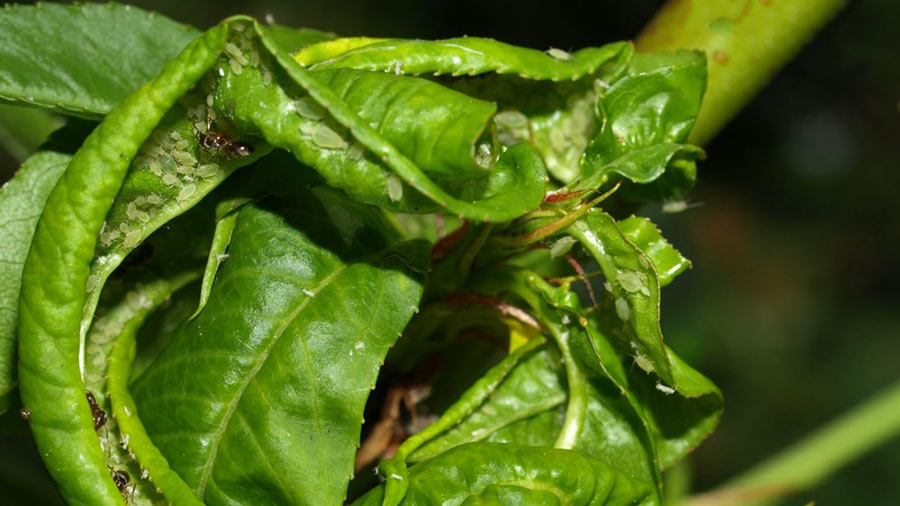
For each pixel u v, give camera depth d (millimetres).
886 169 535
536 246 131
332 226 126
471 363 145
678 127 133
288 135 116
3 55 129
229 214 127
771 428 495
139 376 127
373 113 116
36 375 118
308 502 121
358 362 123
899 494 423
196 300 136
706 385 127
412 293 125
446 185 118
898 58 472
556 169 138
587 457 124
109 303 131
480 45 126
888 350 516
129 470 124
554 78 129
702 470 477
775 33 149
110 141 117
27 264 118
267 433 122
